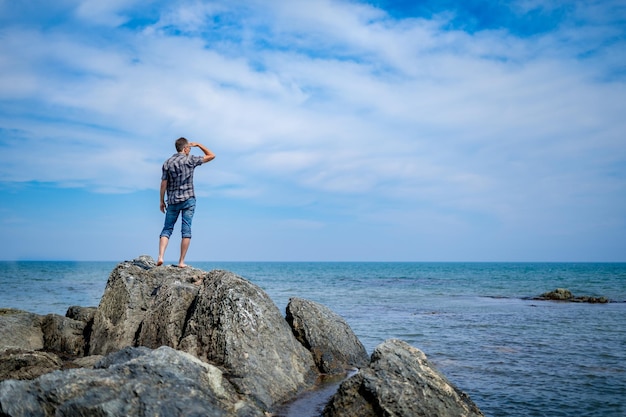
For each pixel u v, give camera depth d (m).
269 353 9.16
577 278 79.12
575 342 17.47
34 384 6.13
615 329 21.02
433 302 34.44
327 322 11.51
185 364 6.89
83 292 38.41
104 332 10.58
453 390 7.78
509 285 59.00
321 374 10.36
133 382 6.24
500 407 10.00
